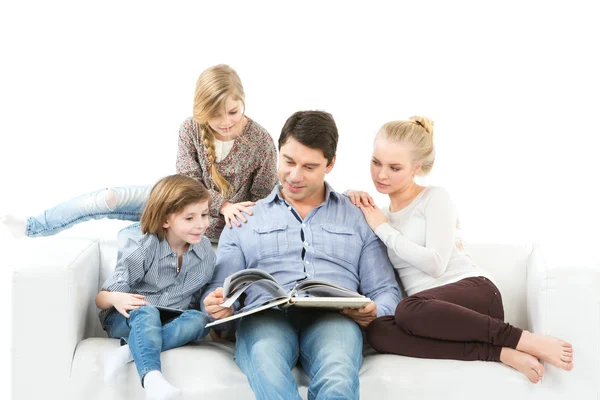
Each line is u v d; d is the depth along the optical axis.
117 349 3.18
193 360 3.13
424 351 3.19
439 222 3.43
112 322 3.31
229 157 3.80
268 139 3.86
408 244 3.41
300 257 3.44
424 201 3.49
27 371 3.21
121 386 3.12
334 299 3.00
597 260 3.29
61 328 3.21
